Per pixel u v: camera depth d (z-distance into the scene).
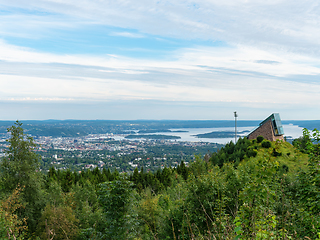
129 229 12.93
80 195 34.25
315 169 7.57
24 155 25.31
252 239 4.12
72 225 19.67
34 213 24.28
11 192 23.38
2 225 12.00
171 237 14.30
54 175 54.75
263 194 4.52
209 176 16.48
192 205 14.45
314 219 6.16
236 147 49.38
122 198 13.10
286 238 4.08
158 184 49.91
